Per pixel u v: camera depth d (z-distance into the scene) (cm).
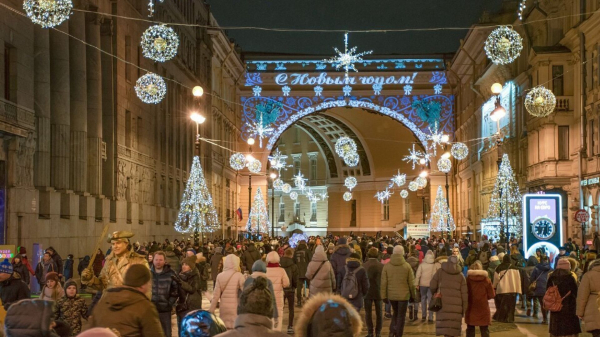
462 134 7262
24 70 2747
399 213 9062
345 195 8144
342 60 6662
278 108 7556
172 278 1237
